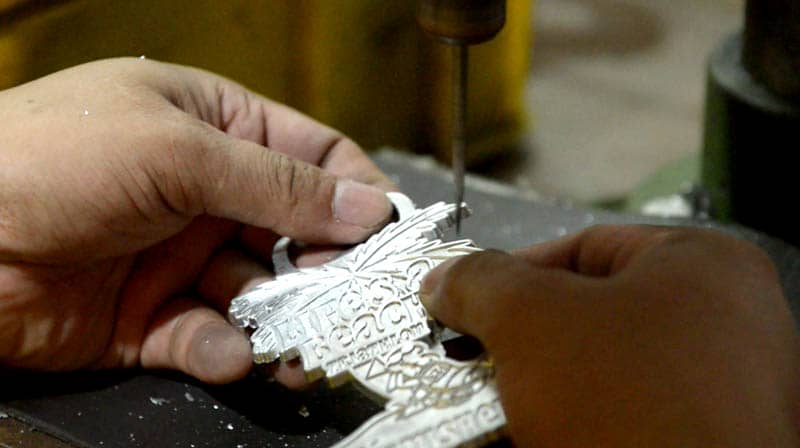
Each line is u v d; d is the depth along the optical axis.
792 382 0.63
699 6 2.45
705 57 2.27
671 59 2.28
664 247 0.67
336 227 0.85
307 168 0.83
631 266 0.66
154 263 0.90
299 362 0.78
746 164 1.18
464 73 0.79
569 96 2.18
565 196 1.88
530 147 2.05
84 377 0.87
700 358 0.60
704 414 0.59
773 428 0.59
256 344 0.77
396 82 1.76
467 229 1.11
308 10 1.48
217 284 0.93
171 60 1.33
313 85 1.57
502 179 1.96
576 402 0.61
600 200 1.87
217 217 0.92
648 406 0.60
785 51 1.09
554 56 2.30
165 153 0.78
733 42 1.27
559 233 1.09
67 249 0.81
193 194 0.82
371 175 0.96
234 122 0.97
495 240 1.08
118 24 1.22
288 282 0.81
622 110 2.13
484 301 0.65
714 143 1.23
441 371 0.70
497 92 1.92
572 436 0.61
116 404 0.83
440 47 1.74
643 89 2.19
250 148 0.81
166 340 0.89
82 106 0.81
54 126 0.80
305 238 0.86
